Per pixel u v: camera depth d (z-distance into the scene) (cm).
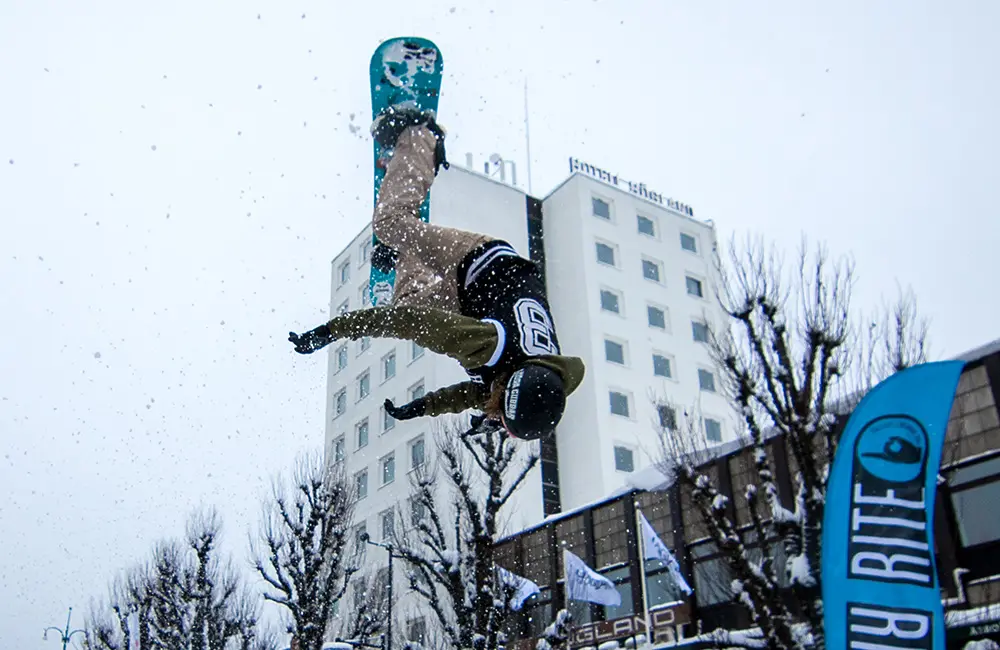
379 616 2447
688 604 1584
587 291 3384
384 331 314
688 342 3578
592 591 1650
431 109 359
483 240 333
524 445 3070
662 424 1570
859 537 809
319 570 1958
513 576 1645
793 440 1070
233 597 2358
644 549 1591
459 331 308
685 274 3756
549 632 1566
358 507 3269
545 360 314
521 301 323
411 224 333
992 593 1201
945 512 1284
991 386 1279
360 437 3466
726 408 3531
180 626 2258
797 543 1096
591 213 3591
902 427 829
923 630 771
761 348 1119
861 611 790
